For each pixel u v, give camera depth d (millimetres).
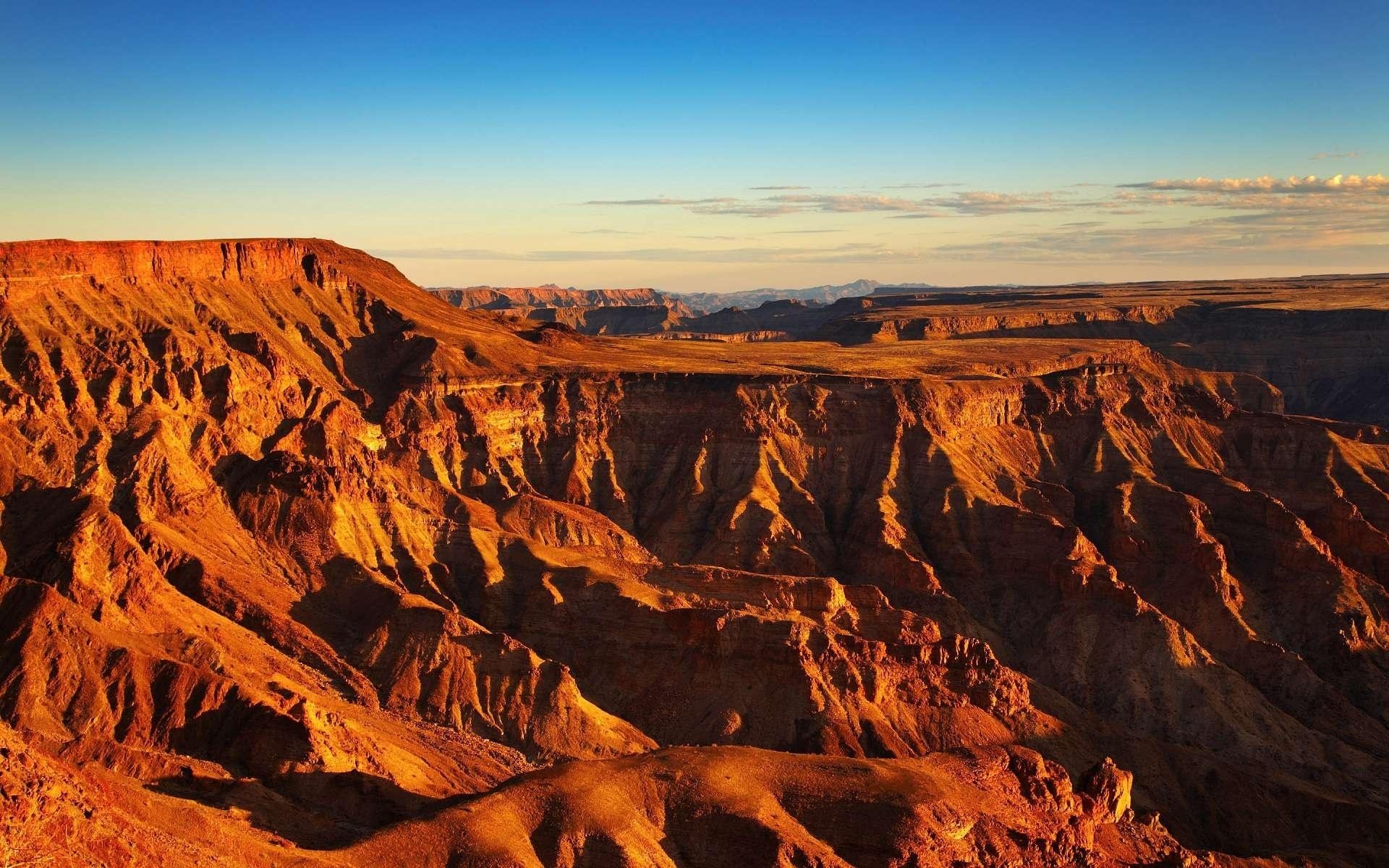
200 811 151375
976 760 184875
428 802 172250
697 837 160250
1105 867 177250
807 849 157250
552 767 172000
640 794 164000
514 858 149250
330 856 145250
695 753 175000
